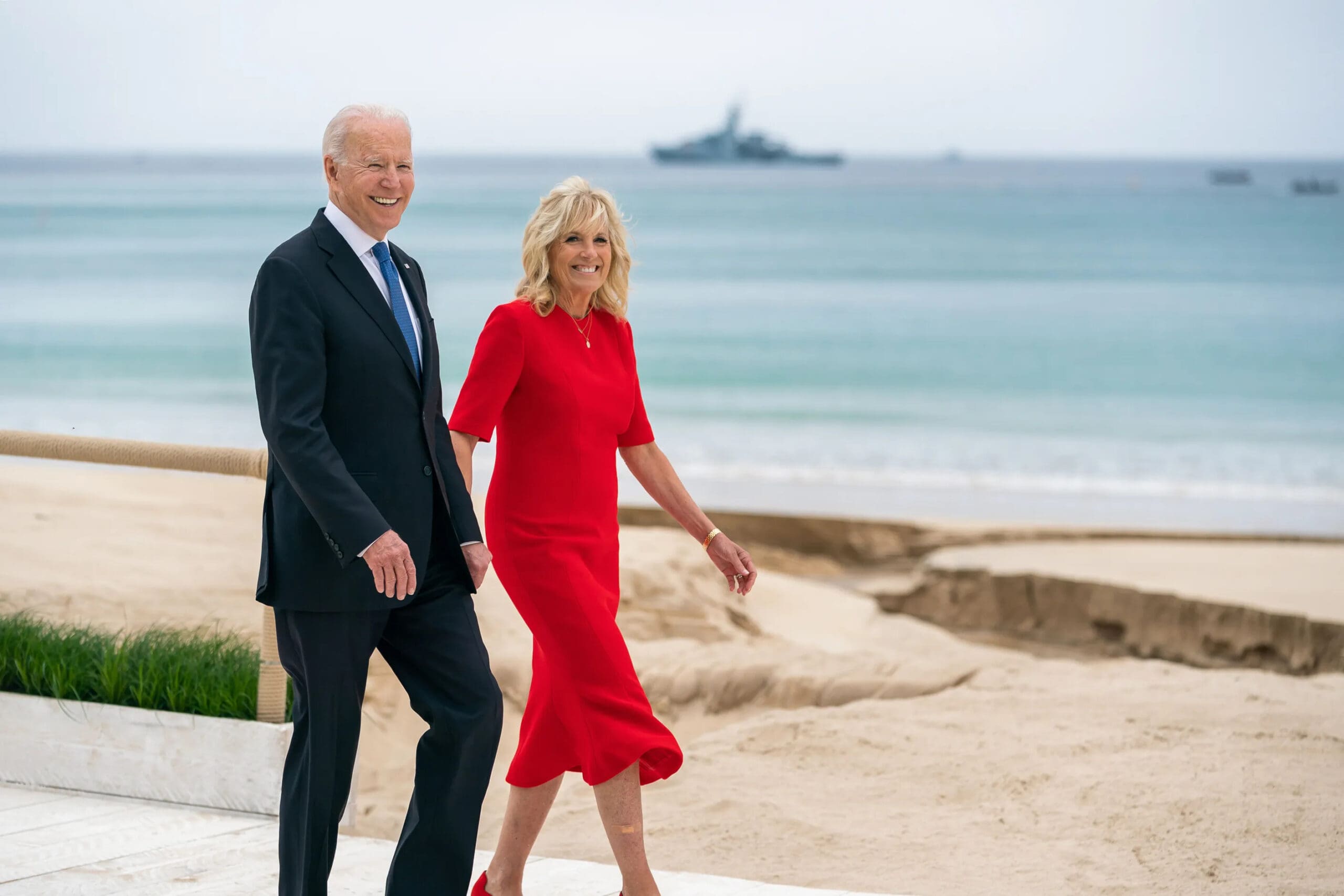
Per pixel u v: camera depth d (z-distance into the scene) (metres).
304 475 5.78
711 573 20.48
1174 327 68.81
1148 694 12.90
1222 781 10.03
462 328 68.31
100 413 46.56
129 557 17.31
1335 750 10.78
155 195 143.50
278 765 8.41
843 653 16.28
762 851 8.98
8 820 8.29
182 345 62.19
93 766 8.85
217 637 9.94
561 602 6.75
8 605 14.34
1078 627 21.61
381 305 6.30
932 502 33.44
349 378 6.16
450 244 103.38
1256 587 20.67
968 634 22.31
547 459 6.93
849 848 8.96
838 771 10.73
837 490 35.28
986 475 38.47
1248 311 72.81
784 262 95.69
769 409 51.06
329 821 6.32
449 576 6.66
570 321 7.15
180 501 21.17
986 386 56.25
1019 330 69.25
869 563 27.33
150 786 8.72
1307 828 9.02
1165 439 44.44
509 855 7.06
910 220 120.62
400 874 6.38
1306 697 12.73
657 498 7.74
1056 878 8.33
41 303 73.00
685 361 62.28
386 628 6.61
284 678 8.59
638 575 19.30
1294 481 37.00
